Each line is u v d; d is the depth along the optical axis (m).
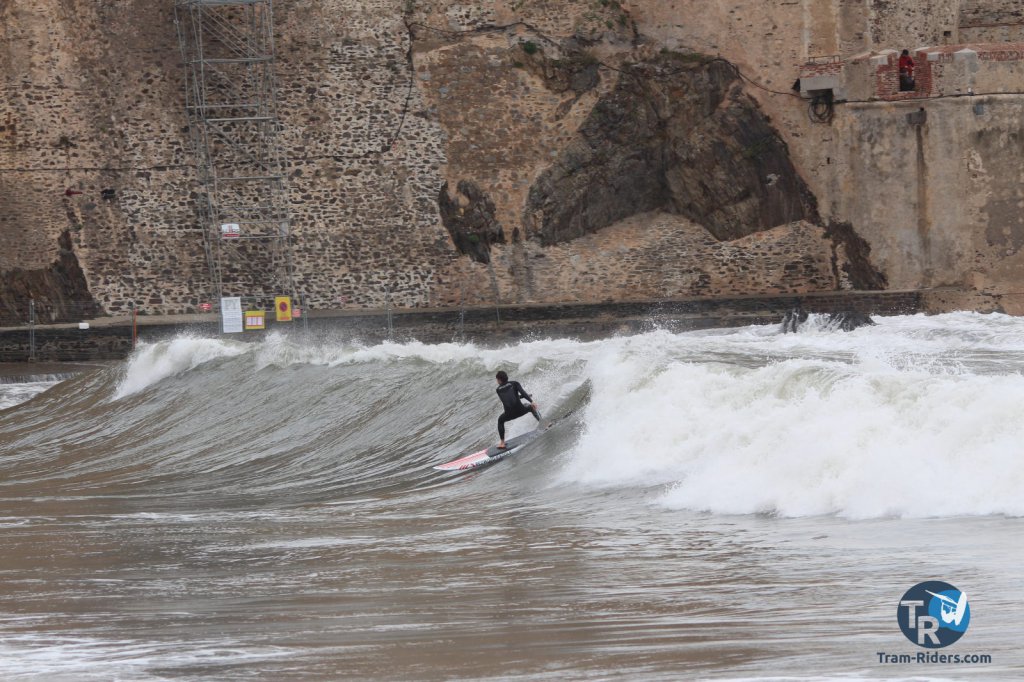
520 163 154.25
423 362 97.44
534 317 151.00
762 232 155.25
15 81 146.12
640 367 69.81
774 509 51.53
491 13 154.88
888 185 150.88
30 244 146.75
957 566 39.12
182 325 144.88
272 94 150.12
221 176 150.12
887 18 154.88
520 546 50.25
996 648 31.02
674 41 156.25
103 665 33.78
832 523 47.81
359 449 84.81
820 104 154.38
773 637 33.31
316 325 146.62
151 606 41.88
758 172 154.62
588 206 155.38
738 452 57.03
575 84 154.62
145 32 148.50
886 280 151.62
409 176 153.38
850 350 93.94
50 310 147.12
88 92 147.75
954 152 148.38
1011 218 148.38
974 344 101.44
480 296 153.75
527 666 31.92
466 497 65.81
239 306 144.12
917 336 110.19
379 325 147.62
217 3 147.38
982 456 48.38
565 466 67.31
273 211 151.12
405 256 153.62
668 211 158.00
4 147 146.38
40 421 111.81
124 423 105.81
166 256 149.50
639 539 48.91
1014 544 41.34
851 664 30.47
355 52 152.50
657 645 33.25
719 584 40.03
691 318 149.62
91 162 148.00
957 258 149.00
